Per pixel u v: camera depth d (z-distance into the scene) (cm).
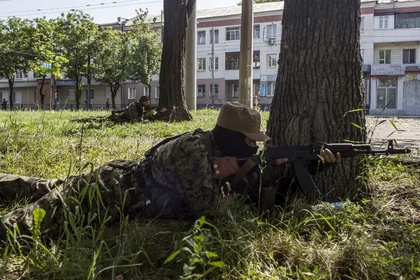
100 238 303
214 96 5231
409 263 262
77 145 680
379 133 1239
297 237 311
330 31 403
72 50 4150
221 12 5384
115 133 952
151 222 332
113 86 4781
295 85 412
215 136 326
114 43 4288
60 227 303
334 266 271
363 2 4484
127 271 273
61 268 258
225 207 319
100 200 300
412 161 500
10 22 3953
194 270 262
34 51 3809
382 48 4569
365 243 283
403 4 4388
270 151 345
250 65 1731
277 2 5303
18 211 321
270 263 277
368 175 413
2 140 677
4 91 6331
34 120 1241
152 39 4384
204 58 5297
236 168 328
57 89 5938
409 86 4481
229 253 273
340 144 349
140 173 330
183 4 1394
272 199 344
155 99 5600
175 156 310
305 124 405
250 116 322
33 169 541
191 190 306
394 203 379
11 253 300
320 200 364
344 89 403
